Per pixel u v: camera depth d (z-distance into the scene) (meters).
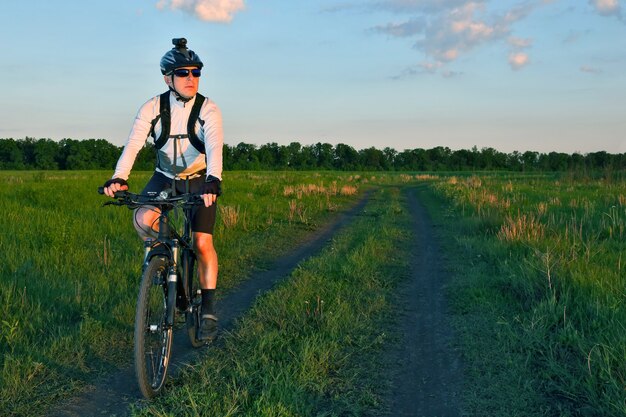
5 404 3.40
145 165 96.31
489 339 4.61
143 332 3.29
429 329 5.05
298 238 11.16
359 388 3.71
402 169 146.62
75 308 5.23
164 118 3.75
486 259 8.16
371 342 4.60
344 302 5.53
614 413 3.17
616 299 4.93
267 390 3.45
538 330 4.52
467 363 4.13
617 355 3.79
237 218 12.09
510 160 145.00
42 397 3.53
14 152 120.38
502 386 3.69
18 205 12.20
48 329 4.69
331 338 4.55
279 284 6.54
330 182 32.75
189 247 3.99
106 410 3.40
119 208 12.77
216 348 4.39
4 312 4.86
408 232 11.86
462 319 5.24
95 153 123.62
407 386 3.78
